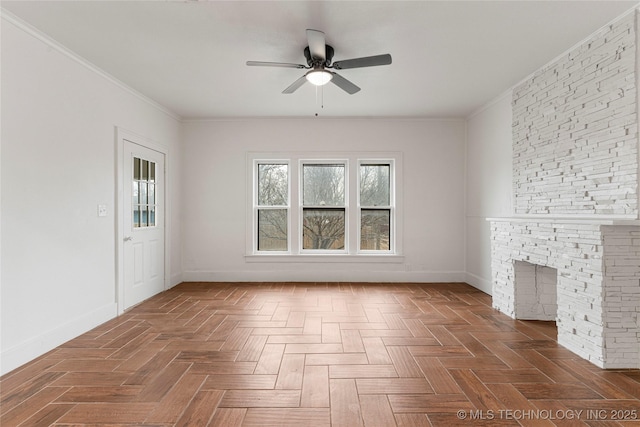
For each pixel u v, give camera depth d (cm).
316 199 560
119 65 344
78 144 323
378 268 548
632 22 252
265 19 265
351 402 205
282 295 460
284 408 200
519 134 396
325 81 300
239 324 344
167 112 500
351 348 284
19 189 261
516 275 362
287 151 548
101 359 265
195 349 283
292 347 287
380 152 547
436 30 281
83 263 328
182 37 291
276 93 430
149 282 452
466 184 544
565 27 277
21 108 263
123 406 202
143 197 440
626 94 258
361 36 291
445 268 548
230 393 215
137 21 266
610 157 273
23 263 263
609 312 249
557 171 333
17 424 184
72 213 314
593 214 291
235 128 548
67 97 309
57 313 295
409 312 384
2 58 248
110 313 365
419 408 199
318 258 548
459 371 244
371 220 560
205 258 552
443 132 546
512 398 210
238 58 331
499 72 368
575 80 309
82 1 239
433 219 548
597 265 253
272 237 562
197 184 550
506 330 327
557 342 297
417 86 408
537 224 321
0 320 244
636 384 226
